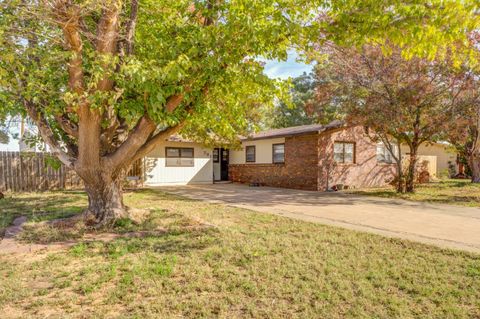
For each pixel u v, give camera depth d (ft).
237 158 64.85
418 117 41.32
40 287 11.47
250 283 11.80
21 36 15.08
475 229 21.68
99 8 15.90
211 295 10.91
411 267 13.62
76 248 15.55
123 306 10.15
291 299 10.71
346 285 11.73
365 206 31.99
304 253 15.31
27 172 43.45
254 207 30.45
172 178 57.41
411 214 27.58
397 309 10.06
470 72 35.27
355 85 40.50
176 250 15.60
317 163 47.14
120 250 15.37
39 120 20.39
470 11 9.89
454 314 9.84
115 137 22.79
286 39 15.99
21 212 25.80
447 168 76.18
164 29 20.54
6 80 15.43
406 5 10.84
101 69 15.35
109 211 21.43
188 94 19.13
